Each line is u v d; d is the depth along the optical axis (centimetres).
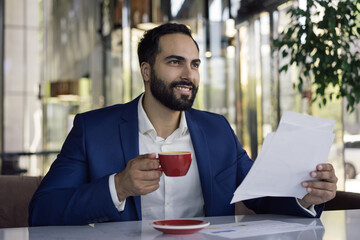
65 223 129
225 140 172
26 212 199
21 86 923
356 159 329
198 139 166
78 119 162
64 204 130
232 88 509
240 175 173
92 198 127
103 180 130
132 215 147
